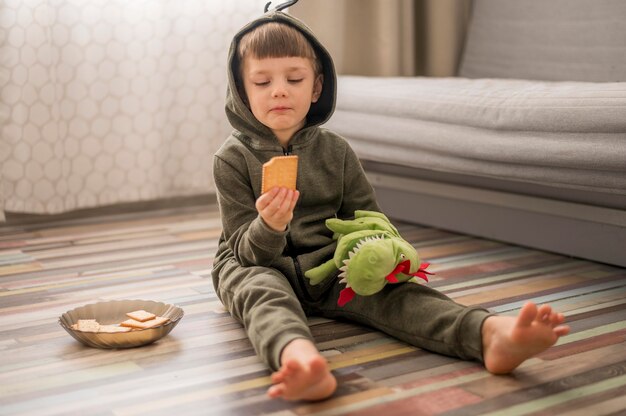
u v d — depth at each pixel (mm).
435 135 1977
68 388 1141
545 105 1734
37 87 2213
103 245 2074
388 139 2107
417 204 2320
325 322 1440
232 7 2498
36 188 2258
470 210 2164
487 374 1173
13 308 1542
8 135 2217
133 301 1448
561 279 1731
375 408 1061
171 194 2516
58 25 2240
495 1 2605
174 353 1280
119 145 2393
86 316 1407
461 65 2688
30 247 2047
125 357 1264
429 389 1122
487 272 1798
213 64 2504
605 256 1844
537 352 1119
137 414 1049
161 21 2400
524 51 2482
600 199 1805
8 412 1061
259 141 1438
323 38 2578
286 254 1433
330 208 1486
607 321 1426
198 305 1556
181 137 2500
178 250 2025
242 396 1105
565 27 2377
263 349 1152
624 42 2221
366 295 1323
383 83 2238
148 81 2402
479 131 1883
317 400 1084
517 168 1815
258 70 1378
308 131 1481
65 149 2311
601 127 1617
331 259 1376
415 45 2875
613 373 1172
